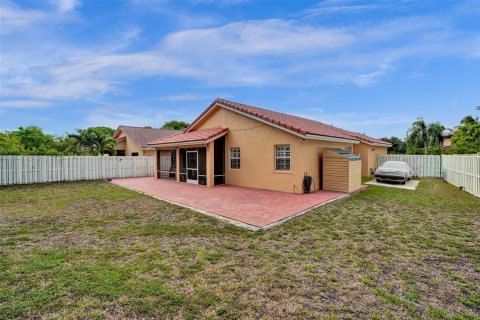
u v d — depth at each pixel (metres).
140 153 24.58
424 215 7.44
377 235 5.70
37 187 13.76
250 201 9.40
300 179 10.98
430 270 4.05
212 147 13.46
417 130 28.33
